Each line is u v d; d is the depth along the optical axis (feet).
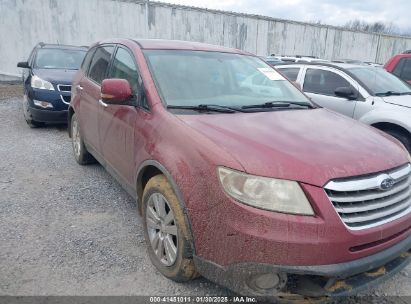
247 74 13.01
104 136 13.67
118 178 12.81
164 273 9.64
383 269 8.57
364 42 71.97
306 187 7.40
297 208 7.32
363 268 7.68
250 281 7.59
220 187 7.68
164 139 9.41
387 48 75.82
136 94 11.36
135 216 13.12
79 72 18.21
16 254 10.44
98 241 11.36
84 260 10.33
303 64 24.30
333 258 7.34
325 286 7.74
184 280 9.27
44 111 24.63
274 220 7.23
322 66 23.07
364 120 19.71
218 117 10.00
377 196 7.94
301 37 64.80
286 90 13.25
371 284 8.15
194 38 55.01
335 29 67.92
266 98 12.26
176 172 8.58
